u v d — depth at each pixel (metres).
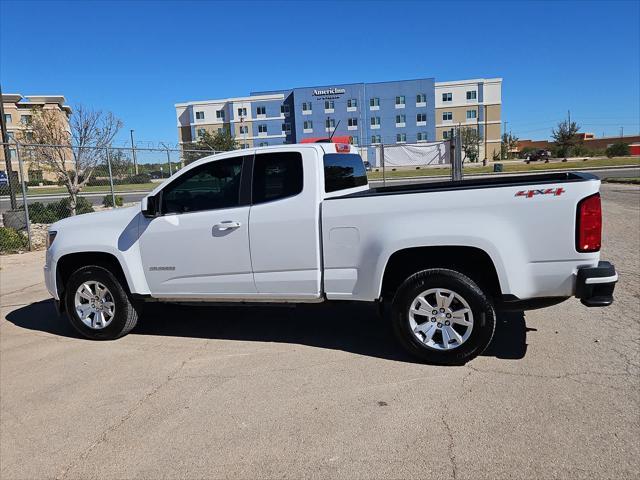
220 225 4.88
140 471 3.09
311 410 3.69
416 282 4.31
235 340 5.32
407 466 2.97
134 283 5.27
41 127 22.22
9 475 3.14
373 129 88.75
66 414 3.87
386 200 4.33
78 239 5.43
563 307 5.80
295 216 4.64
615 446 3.05
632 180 24.69
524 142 122.06
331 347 4.95
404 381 4.08
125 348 5.25
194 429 3.53
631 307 5.65
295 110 88.56
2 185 15.68
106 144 20.45
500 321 5.40
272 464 3.07
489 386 3.90
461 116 93.88
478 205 4.07
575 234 3.90
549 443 3.12
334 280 4.57
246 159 4.87
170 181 5.14
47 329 6.08
